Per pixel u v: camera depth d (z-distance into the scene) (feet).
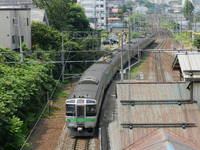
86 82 134.72
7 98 110.01
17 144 103.14
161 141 60.08
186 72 86.12
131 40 279.69
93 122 118.83
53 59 201.98
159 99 80.43
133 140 67.36
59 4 286.87
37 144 112.57
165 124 71.82
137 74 220.23
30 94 134.21
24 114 129.90
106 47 325.01
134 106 78.07
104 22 581.53
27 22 206.08
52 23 281.54
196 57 94.07
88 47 245.24
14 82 125.59
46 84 160.35
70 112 119.44
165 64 265.13
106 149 105.29
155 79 200.75
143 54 310.04
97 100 123.65
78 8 298.56
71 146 111.04
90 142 114.52
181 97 81.35
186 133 69.41
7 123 102.89
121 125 71.87
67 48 219.20
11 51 168.35
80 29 294.46
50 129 127.65
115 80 202.80
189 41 337.93
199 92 83.10
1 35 192.13
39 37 218.59
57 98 171.73
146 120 73.31
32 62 161.38
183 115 74.74
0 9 190.39
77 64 234.17
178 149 56.29
